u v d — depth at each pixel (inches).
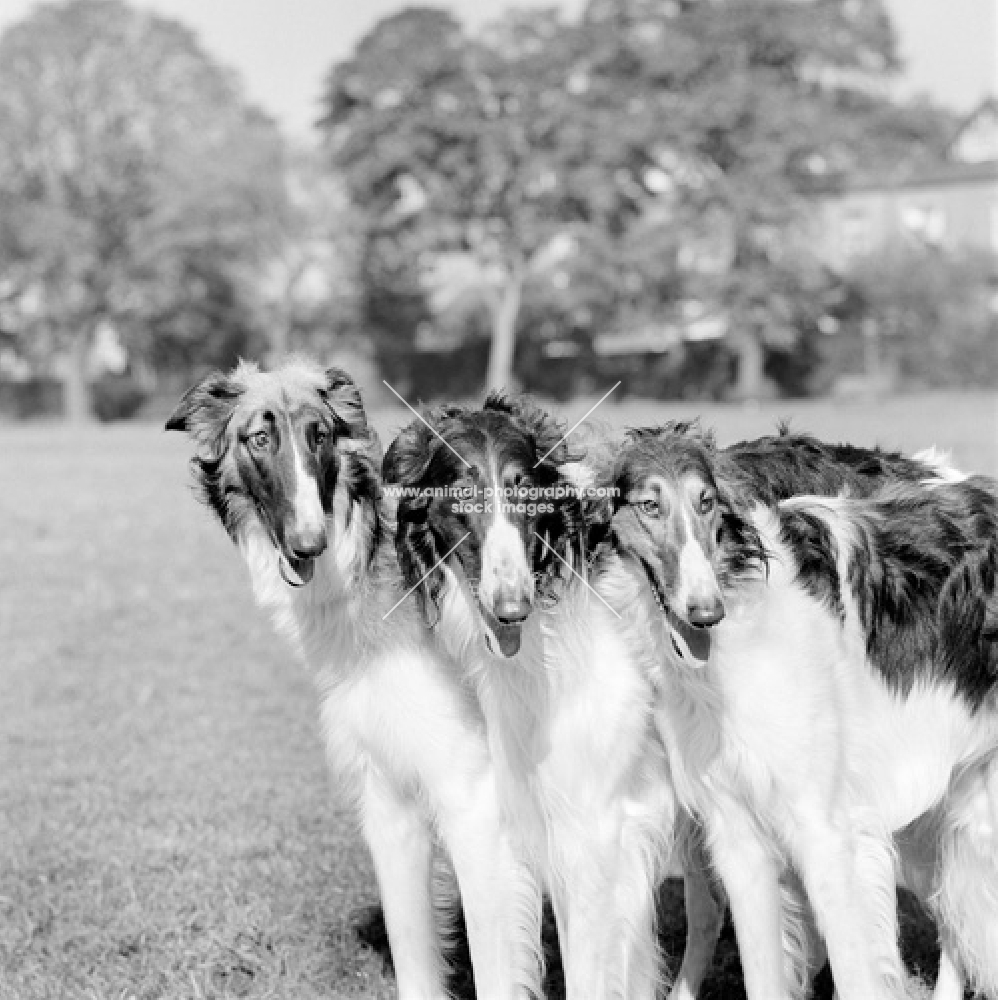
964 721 195.0
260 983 216.8
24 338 2236.7
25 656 447.8
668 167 2187.5
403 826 198.4
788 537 185.0
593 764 183.2
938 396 2011.6
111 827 287.7
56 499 887.1
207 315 2354.8
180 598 543.2
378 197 2235.5
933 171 2591.0
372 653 190.9
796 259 2094.0
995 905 202.7
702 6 2145.7
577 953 186.1
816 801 181.0
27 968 220.7
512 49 2193.7
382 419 941.8
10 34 2080.5
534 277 2317.9
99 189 2150.6
